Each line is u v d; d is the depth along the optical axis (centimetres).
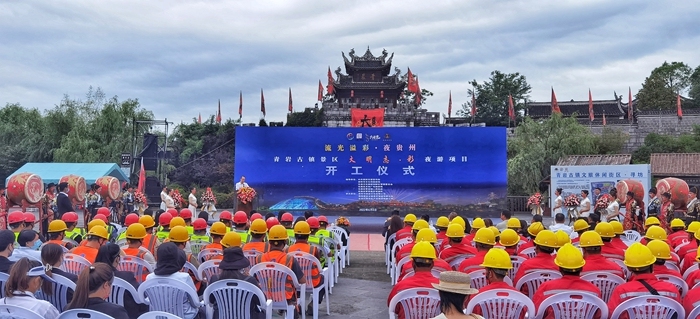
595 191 2050
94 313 370
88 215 1856
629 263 496
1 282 503
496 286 474
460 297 323
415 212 1891
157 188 2884
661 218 1400
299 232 738
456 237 714
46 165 2558
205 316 546
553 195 2120
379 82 4706
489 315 478
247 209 1819
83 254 649
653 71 5984
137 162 2914
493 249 488
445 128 1900
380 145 1909
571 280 484
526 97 5834
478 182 1884
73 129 3622
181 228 673
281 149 1905
